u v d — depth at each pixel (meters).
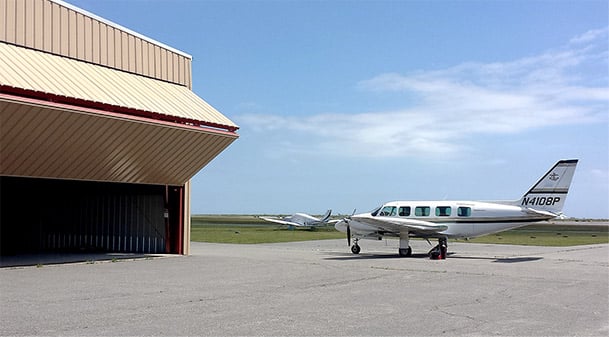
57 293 13.47
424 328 9.59
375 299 12.81
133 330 9.21
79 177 21.64
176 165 24.19
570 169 25.75
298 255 27.66
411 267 20.89
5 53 18.55
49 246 31.22
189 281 16.11
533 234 64.69
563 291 14.42
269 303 12.14
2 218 30.39
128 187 28.66
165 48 25.89
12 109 16.70
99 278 16.70
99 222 29.84
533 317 10.68
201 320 10.14
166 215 26.88
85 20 22.16
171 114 21.61
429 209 27.70
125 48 23.86
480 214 26.64
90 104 18.77
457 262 23.67
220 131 23.88
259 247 35.34
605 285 15.69
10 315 10.48
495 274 18.52
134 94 21.69
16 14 19.58
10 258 24.00
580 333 9.26
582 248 35.88
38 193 31.12
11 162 18.92
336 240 45.31
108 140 20.17
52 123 18.06
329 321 10.15
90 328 9.34
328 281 16.25
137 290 14.11
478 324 9.97
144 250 27.89
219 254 27.86
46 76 18.72
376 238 28.62
